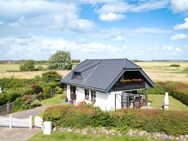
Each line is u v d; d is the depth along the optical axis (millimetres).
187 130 18625
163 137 18672
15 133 20344
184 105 34312
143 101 30781
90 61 38250
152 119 19016
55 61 87562
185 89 36781
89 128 19844
